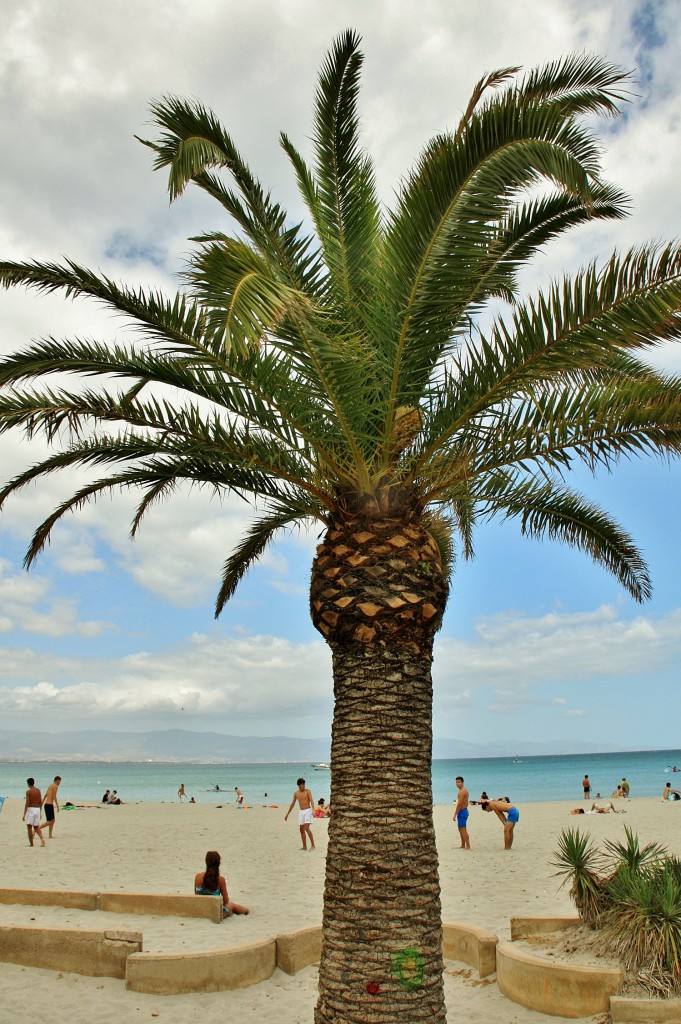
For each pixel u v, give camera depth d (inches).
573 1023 246.1
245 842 765.9
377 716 211.8
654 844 320.2
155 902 390.0
